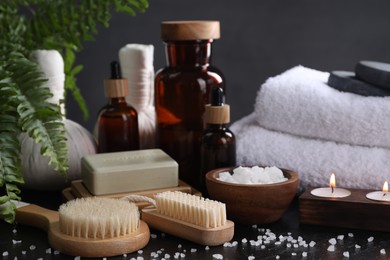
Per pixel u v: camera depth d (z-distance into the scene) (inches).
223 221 33.9
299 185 41.1
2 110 37.8
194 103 43.1
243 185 35.4
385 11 70.4
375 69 40.2
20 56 41.1
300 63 73.3
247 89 74.9
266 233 35.4
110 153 41.4
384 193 36.9
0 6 46.9
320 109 40.4
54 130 37.8
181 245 33.9
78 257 32.3
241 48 74.2
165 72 43.8
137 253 32.9
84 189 39.8
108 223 32.4
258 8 73.2
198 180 44.1
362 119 39.5
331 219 36.4
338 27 71.8
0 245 34.6
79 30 48.2
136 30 74.5
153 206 36.8
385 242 34.3
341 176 39.8
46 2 47.7
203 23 42.0
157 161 39.7
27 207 37.6
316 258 32.2
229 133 40.5
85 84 76.3
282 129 42.3
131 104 47.9
